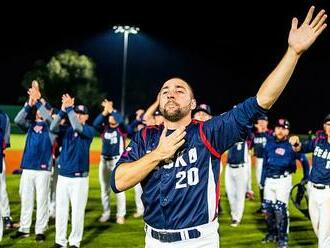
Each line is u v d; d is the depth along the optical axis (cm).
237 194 947
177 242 320
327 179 640
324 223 636
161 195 317
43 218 786
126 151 333
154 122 880
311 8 296
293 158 781
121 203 948
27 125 795
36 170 781
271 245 798
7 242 772
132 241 806
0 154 691
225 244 802
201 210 317
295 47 291
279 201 776
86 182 744
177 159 315
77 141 730
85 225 921
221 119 317
